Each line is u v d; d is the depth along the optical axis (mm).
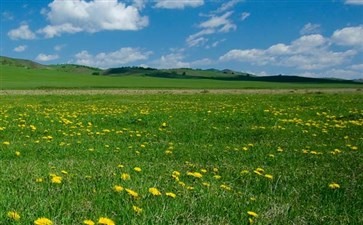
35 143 13250
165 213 5301
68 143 13227
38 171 8141
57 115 22141
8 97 45844
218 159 11086
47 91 70188
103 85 102938
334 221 5816
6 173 7934
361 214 6234
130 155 11484
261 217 5633
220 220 5371
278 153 12078
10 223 4641
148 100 39875
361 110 25125
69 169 8695
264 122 19875
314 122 19609
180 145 13555
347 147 13117
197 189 6961
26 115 21609
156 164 9891
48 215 5055
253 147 13102
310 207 6488
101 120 20062
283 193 7469
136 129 17656
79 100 39562
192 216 5430
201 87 105875
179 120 20219
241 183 8281
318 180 8516
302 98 41094
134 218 5000
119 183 7160
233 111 25078
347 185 8055
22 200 5688
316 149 12805
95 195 6109
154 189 6086
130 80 143625
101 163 9695
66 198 5898
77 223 4855
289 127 18031
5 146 12469
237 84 145875
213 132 16625
